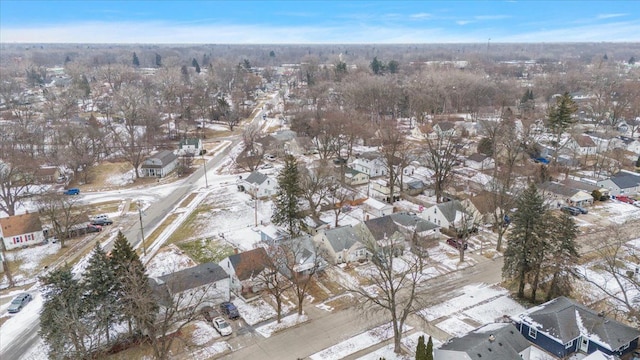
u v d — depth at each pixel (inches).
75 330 1435.8
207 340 1576.0
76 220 2485.2
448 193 3041.3
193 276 1772.9
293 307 1785.2
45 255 2255.2
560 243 1723.7
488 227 2561.5
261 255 1918.1
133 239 2439.7
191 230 2551.7
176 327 1636.3
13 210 2659.9
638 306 1669.5
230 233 2495.1
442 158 3223.4
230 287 1936.5
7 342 1587.1
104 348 1503.4
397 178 3216.0
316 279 1995.6
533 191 1798.7
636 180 3176.7
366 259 2182.6
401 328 1492.4
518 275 1835.6
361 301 1800.0
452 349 1341.0
